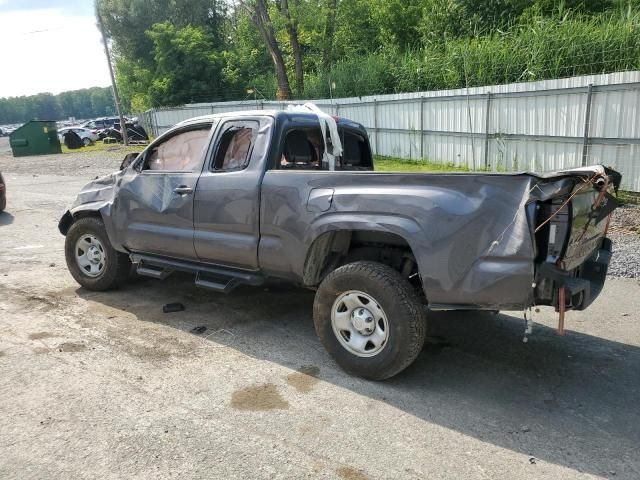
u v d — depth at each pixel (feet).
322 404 11.83
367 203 12.41
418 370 13.52
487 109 44.93
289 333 15.80
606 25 44.24
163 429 10.83
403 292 12.10
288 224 13.73
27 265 23.24
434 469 9.61
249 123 15.25
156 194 16.63
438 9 75.92
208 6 134.31
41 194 45.73
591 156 36.11
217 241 15.17
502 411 11.59
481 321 16.76
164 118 105.50
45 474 9.48
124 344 14.92
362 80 68.44
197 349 14.64
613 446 10.33
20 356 14.10
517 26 60.70
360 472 9.53
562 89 37.60
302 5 87.56
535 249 10.74
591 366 13.71
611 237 25.81
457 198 11.42
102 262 18.95
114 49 132.26
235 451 10.13
